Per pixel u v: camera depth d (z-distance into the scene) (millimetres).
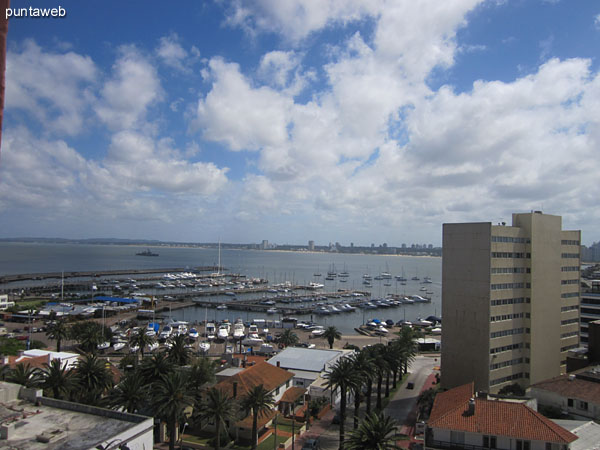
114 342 141875
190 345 148125
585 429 54719
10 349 113625
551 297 99625
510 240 93500
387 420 51781
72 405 39875
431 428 54594
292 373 90188
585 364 90000
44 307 199250
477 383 90438
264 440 70375
